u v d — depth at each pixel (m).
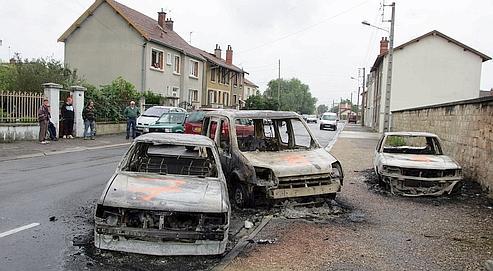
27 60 25.42
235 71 61.78
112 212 5.54
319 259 5.78
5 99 17.97
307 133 10.02
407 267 5.56
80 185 10.12
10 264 5.22
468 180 11.86
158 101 33.66
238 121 9.90
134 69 35.56
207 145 7.44
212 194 6.00
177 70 41.91
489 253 6.12
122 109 26.72
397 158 10.77
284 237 6.74
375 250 6.20
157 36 38.38
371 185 11.49
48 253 5.63
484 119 10.98
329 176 8.48
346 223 7.71
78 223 7.03
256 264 5.52
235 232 6.96
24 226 6.77
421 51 40.78
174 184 6.25
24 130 18.47
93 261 5.39
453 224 7.72
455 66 40.47
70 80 26.05
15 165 12.89
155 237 5.40
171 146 7.65
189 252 5.51
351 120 87.00
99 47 36.00
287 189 8.11
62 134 20.69
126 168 7.04
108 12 35.66
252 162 8.29
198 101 47.03
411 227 7.50
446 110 15.11
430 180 9.91
